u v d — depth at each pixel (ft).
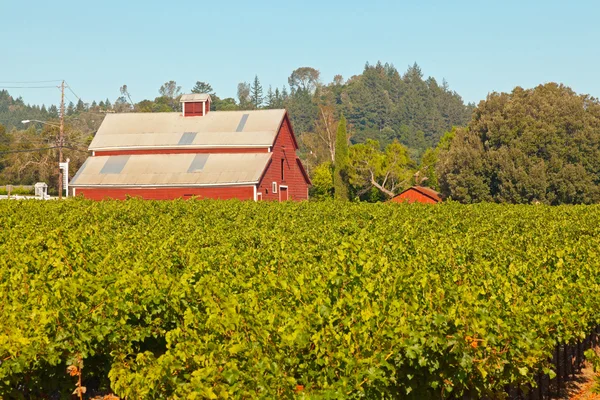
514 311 44.83
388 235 83.97
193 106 249.96
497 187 279.49
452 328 39.99
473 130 296.92
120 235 80.94
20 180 444.14
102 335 45.55
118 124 251.19
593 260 62.80
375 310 39.06
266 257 65.92
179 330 42.11
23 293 51.62
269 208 134.31
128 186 224.33
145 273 53.57
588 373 61.67
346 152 373.40
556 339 48.01
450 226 103.55
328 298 40.75
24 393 48.49
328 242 76.28
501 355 41.16
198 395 35.01
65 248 62.64
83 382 55.72
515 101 287.07
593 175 274.16
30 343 42.45
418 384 41.68
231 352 36.24
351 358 36.35
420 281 45.21
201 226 102.37
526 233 91.25
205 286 48.24
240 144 231.50
